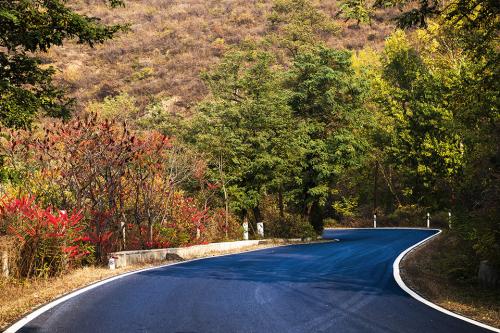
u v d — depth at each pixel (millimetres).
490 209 14648
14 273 14703
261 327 8922
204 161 32219
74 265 17953
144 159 23469
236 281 14844
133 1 131750
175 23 113562
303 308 10648
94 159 20641
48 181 20703
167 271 17625
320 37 100250
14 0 12469
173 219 27578
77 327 8938
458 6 13156
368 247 28953
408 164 50469
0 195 18797
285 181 39531
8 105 12656
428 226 50875
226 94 42625
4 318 9898
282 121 38688
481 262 15695
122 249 22109
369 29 103750
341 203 62875
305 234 40688
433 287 13773
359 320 9500
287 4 110812
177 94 77312
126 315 9922
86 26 13078
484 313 10578
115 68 93812
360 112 44625
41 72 13719
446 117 36750
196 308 10625
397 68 47812
